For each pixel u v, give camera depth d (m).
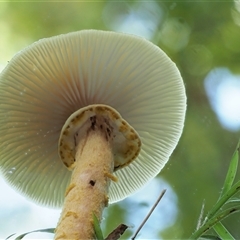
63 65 0.43
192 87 0.76
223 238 0.41
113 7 0.83
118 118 0.44
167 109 0.45
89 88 0.44
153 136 0.46
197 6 0.79
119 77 0.44
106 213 0.57
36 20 0.85
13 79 0.44
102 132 0.44
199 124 0.72
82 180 0.41
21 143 0.45
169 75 0.44
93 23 0.83
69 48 0.43
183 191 0.64
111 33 0.43
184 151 0.69
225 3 0.79
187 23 0.80
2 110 0.44
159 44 0.79
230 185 0.41
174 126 0.45
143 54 0.43
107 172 0.42
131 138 0.44
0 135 0.45
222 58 0.77
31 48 0.43
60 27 0.85
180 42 0.79
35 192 0.46
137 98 0.44
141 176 0.47
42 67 0.43
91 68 0.43
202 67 0.77
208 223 0.40
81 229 0.39
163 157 0.46
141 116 0.45
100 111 0.44
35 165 0.45
